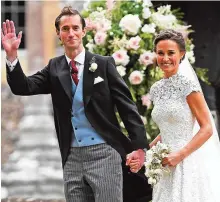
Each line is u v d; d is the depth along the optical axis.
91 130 15.13
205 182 15.22
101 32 20.30
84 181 15.13
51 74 15.44
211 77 23.28
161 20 20.80
